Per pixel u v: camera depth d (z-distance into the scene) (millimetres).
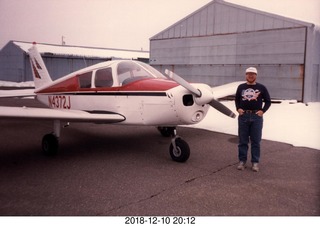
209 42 15867
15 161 4391
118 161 4406
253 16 14094
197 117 4344
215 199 3062
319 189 3348
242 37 14562
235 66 14938
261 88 3945
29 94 6957
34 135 6336
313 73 13219
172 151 4445
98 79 5203
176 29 17312
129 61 5125
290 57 13086
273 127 7316
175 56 17547
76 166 4148
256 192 3256
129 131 6805
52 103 6355
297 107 11414
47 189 3297
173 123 4344
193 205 2918
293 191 3291
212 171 3969
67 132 6676
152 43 18734
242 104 3992
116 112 4863
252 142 4012
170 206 2891
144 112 4496
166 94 4199
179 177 3717
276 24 13383
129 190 3281
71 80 5750
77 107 5613
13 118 3955
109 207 2859
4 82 26500
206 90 4133
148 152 4945
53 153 4688
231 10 14828
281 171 3988
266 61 13875
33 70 8188
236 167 4152
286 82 13336
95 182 3521
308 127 7309
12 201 2980
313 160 4527
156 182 3533
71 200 3012
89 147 5289
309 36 12453
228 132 6688
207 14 15844
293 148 5262
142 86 4516
